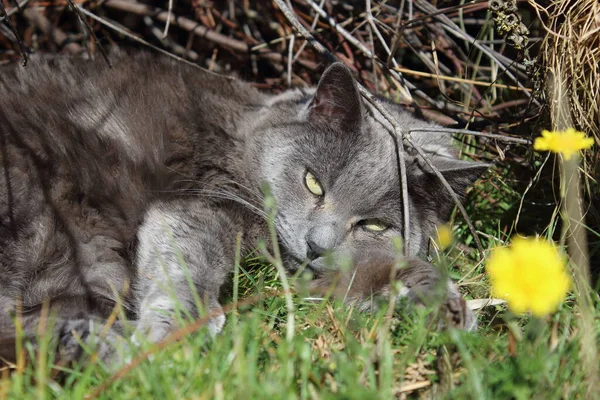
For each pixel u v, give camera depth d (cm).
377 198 106
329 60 111
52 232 103
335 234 105
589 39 104
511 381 91
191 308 100
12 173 102
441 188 108
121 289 103
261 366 94
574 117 105
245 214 106
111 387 91
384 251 107
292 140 107
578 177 104
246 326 94
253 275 105
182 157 106
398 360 95
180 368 92
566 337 94
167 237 102
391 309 97
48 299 100
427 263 103
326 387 92
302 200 106
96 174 105
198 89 109
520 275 90
